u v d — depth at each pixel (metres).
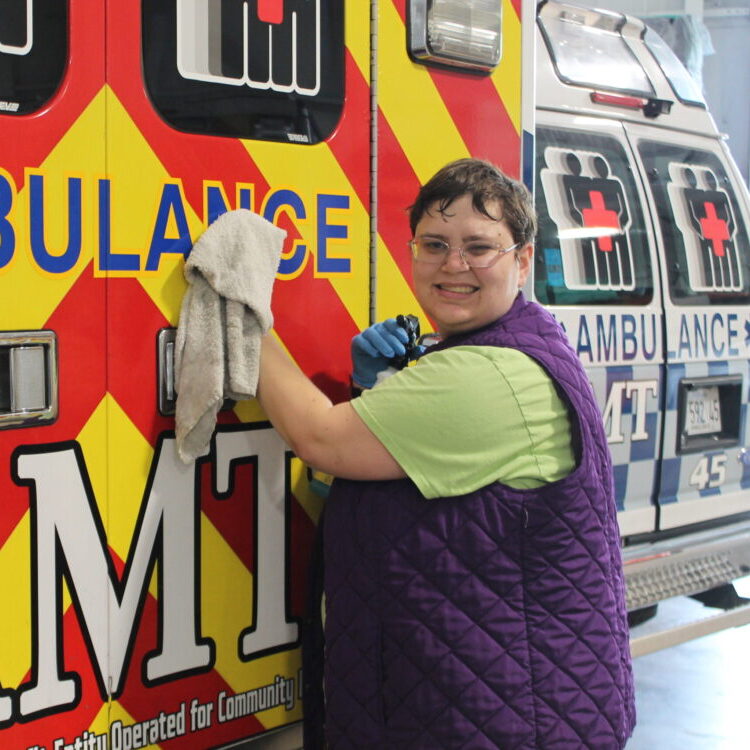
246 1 1.97
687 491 3.79
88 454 1.81
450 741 1.75
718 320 3.91
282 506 2.10
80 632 1.82
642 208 3.76
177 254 1.90
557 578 1.77
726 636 4.67
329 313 2.14
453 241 1.83
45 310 1.75
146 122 1.85
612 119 3.78
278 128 2.04
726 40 8.76
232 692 2.05
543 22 3.67
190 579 1.97
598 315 3.52
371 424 1.78
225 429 2.01
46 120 1.74
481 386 1.76
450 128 2.33
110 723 1.87
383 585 1.80
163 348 1.89
